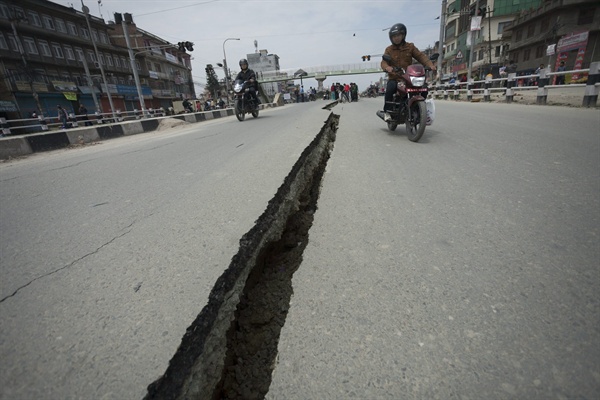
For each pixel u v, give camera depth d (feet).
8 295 4.12
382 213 7.07
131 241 5.50
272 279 5.50
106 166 12.67
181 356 3.19
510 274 4.63
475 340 3.55
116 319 3.59
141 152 15.96
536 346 3.43
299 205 8.91
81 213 7.14
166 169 11.23
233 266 4.70
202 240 5.39
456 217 6.61
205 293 4.01
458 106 35.50
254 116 36.81
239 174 9.39
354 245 5.76
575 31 84.89
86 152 18.78
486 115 23.58
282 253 6.45
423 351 3.47
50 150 23.07
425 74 14.30
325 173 10.58
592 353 3.30
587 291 4.17
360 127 22.03
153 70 154.20
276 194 7.52
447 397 2.98
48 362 3.04
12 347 3.23
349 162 11.81
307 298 4.42
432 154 12.25
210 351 3.62
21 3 88.79
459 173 9.60
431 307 4.08
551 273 4.58
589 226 5.82
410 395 3.02
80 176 11.18
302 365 3.42
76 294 4.08
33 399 2.69
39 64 93.09
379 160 11.82
